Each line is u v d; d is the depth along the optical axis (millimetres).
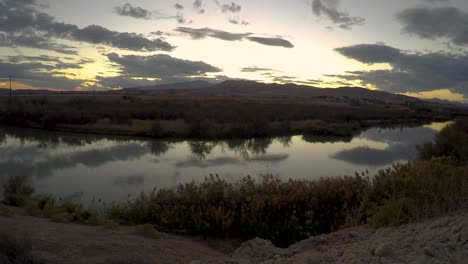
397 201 6816
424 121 84312
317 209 9133
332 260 4562
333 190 9523
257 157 27344
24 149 29203
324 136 45531
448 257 3510
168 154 28172
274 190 9969
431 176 7711
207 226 8555
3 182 17094
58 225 7324
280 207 9117
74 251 5207
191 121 45469
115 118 47562
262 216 9039
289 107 85000
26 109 47469
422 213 6145
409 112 104625
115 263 4934
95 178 19172
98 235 6555
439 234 4371
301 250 5855
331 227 8117
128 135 39344
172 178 19375
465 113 125250
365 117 78375
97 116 49969
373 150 32031
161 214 9125
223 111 59125
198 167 22797
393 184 9023
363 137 45219
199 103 78812
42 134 39094
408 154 29312
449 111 131625
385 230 5801
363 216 8391
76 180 18656
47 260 4559
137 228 7602
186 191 10125
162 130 39344
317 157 27734
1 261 3910
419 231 4984
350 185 9820
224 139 39344
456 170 8086
